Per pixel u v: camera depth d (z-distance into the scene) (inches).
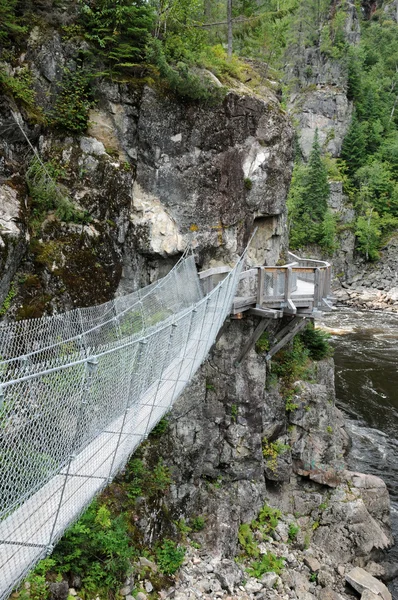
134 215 386.6
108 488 297.0
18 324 259.1
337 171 1881.2
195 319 268.4
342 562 384.8
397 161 1983.3
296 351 498.9
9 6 343.6
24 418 134.8
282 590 327.9
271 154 449.4
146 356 204.4
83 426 161.5
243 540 363.3
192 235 407.5
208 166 411.5
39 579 214.1
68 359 221.1
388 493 449.7
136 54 386.9
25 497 135.5
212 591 301.3
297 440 446.6
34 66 353.4
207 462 389.7
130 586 256.5
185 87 385.7
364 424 625.0
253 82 517.3
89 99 377.7
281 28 676.7
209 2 662.5
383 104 2285.9
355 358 861.2
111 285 369.1
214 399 398.0
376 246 1779.0
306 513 420.5
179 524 344.2
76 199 356.5
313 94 2026.3
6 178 321.4
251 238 460.8
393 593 372.8
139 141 388.8
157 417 231.3
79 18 374.9
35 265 325.7
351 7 2495.1
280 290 401.4
